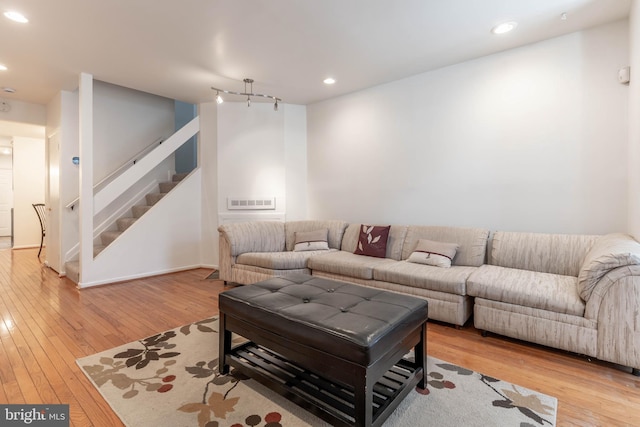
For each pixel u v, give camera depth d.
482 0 2.29
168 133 5.40
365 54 3.15
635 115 2.25
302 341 1.55
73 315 2.86
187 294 3.51
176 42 2.92
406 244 3.43
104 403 1.63
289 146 4.78
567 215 2.80
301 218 4.86
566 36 2.76
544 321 2.15
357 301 1.82
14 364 2.01
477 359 2.12
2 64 3.41
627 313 1.88
